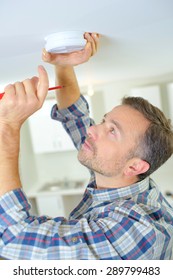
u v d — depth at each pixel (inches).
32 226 27.9
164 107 127.6
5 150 26.3
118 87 133.5
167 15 20.5
